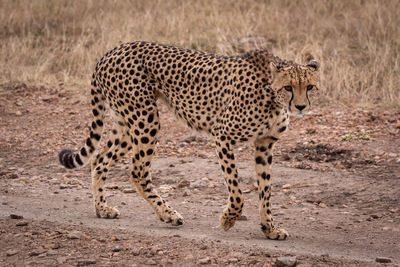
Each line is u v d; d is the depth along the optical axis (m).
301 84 7.98
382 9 22.25
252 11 24.11
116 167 13.19
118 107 9.73
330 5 24.14
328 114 16.06
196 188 11.65
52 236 8.23
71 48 21.69
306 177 11.85
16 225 8.68
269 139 8.90
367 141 13.92
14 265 7.21
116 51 9.77
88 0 25.70
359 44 20.50
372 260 7.57
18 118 16.92
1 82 19.38
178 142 14.82
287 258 7.23
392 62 18.77
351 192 11.00
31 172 13.06
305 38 21.28
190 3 25.23
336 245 8.34
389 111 15.97
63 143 15.09
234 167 8.77
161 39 21.22
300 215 9.95
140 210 10.38
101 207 9.77
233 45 20.72
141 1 25.55
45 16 25.03
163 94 9.66
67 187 11.88
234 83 8.66
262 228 8.74
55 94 18.59
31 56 21.14
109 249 7.79
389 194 10.75
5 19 24.31
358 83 18.02
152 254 7.63
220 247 7.91
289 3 24.89
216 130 9.05
